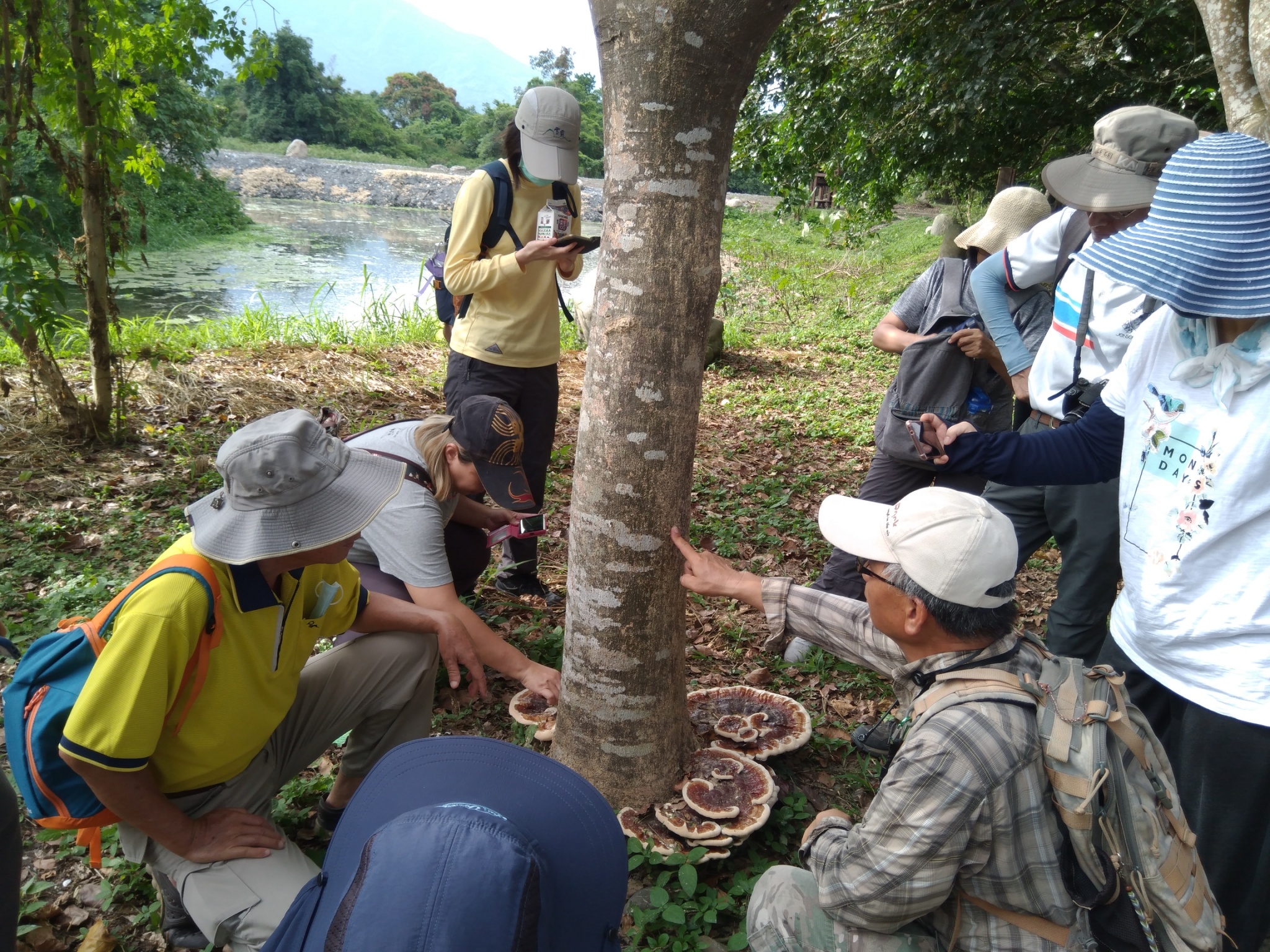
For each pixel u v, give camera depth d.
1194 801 2.04
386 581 3.12
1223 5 4.27
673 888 2.56
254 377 7.79
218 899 2.04
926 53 10.66
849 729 3.42
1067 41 10.91
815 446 7.64
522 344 3.96
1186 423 1.94
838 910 1.80
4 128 5.80
